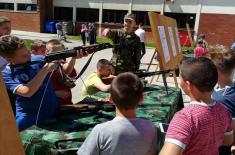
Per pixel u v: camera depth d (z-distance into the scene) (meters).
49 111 2.69
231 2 23.31
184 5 24.72
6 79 2.42
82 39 21.41
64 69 3.25
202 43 10.02
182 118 1.66
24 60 2.44
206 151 1.71
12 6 29.83
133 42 4.38
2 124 1.57
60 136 2.29
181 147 1.60
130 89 1.83
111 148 1.81
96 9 27.91
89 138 1.87
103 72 3.75
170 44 5.08
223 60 2.38
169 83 8.34
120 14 27.19
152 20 4.20
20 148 1.65
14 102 2.61
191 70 1.74
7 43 2.38
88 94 3.70
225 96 2.42
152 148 1.96
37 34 26.84
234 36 23.53
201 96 1.75
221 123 1.78
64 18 29.20
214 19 23.92
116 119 1.87
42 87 2.65
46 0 29.11
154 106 3.35
